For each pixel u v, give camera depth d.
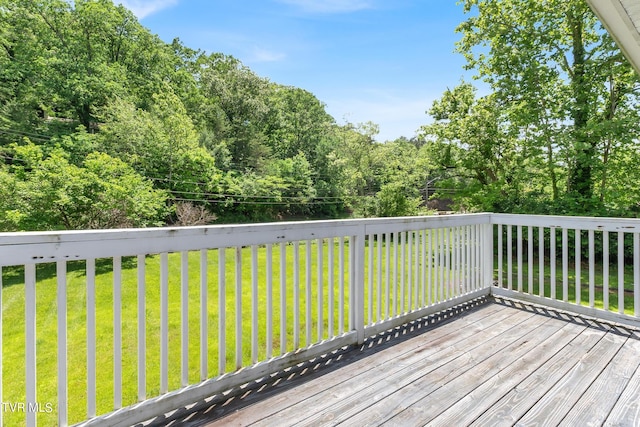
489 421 1.60
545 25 7.38
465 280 3.44
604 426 1.56
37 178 8.70
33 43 14.75
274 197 19.03
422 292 2.99
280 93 27.55
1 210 8.41
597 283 5.56
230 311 4.10
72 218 9.08
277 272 6.13
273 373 2.01
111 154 13.34
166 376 1.63
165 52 20.80
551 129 7.31
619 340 2.52
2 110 13.69
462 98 9.15
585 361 2.20
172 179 14.82
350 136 24.80
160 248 1.58
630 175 6.90
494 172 8.67
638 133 6.40
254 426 1.55
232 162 20.36
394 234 2.76
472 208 8.33
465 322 2.91
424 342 2.50
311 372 2.06
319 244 2.25
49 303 4.90
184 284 1.67
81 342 3.37
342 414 1.65
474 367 2.12
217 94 22.48
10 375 2.69
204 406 1.69
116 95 15.25
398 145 25.81
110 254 1.43
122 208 9.60
